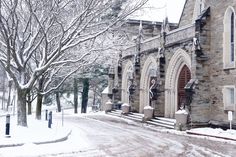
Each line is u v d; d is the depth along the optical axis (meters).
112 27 19.83
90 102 72.62
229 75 22.52
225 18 23.16
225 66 22.89
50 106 69.44
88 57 26.23
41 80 27.69
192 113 24.16
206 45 24.64
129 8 18.17
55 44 21.09
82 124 27.98
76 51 25.12
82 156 12.04
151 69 33.75
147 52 35.31
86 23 18.31
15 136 15.36
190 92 24.25
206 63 24.62
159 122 28.55
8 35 18.61
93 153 12.79
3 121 23.19
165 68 30.84
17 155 11.80
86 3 17.42
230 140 18.52
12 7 16.81
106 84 59.25
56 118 35.50
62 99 73.00
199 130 22.62
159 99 31.00
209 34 24.73
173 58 29.33
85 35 19.38
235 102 21.86
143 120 31.30
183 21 34.53
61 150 13.20
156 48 33.16
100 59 29.61
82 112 52.91
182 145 16.00
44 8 17.42
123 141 17.05
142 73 36.62
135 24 40.47
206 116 24.44
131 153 13.09
